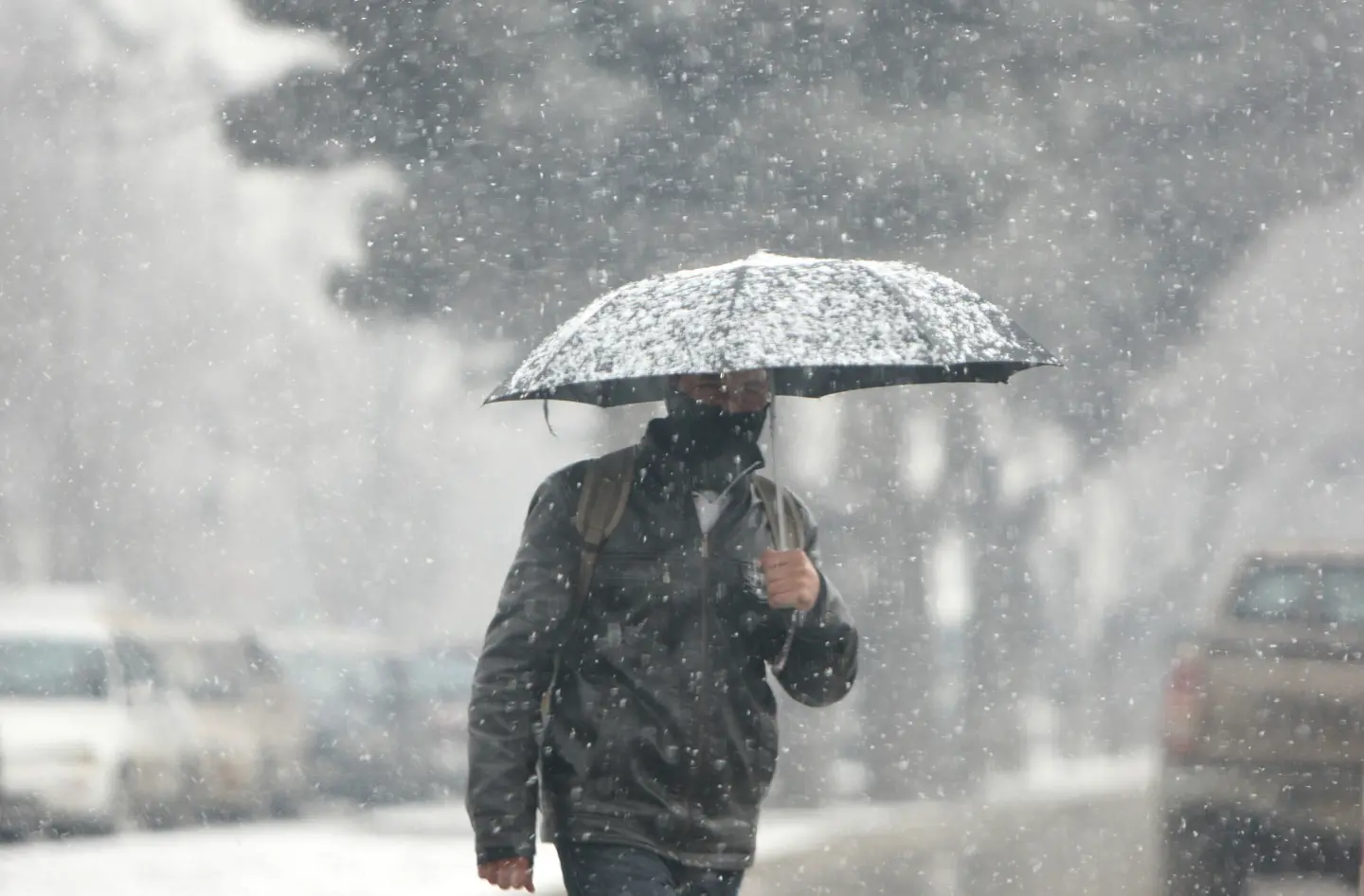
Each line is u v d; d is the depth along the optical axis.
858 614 97.00
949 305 16.89
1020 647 108.19
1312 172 90.50
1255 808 33.72
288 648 74.12
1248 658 34.09
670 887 15.62
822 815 65.31
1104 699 131.75
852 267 17.00
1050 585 136.62
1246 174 90.25
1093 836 50.47
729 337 15.95
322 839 55.28
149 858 49.03
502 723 15.69
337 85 84.62
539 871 43.72
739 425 16.53
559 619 15.91
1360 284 102.38
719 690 15.93
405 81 84.25
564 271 86.62
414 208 86.75
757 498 16.58
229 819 61.19
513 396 16.72
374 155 85.88
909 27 82.62
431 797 72.69
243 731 62.75
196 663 62.34
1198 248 93.62
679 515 16.12
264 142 86.88
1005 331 16.95
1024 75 85.00
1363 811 31.12
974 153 85.25
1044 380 105.38
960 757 86.94
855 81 83.19
